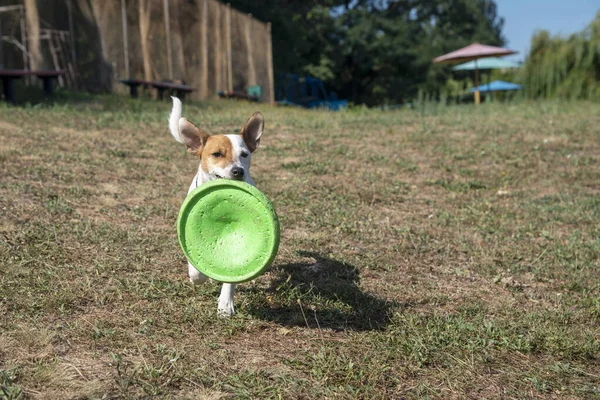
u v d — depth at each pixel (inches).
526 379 54.8
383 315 67.2
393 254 87.4
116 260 74.8
